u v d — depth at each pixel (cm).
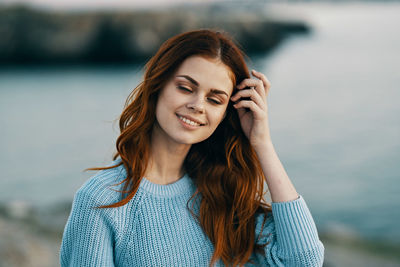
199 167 168
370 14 8131
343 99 2206
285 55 3859
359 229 945
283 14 6838
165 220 154
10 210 866
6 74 3162
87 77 2973
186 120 146
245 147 169
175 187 160
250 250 162
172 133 147
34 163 1380
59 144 1559
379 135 1606
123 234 147
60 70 3338
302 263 153
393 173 1251
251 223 165
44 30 3638
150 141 159
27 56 3609
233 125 168
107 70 3278
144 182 155
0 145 1548
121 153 152
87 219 141
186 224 156
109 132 1692
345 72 2959
